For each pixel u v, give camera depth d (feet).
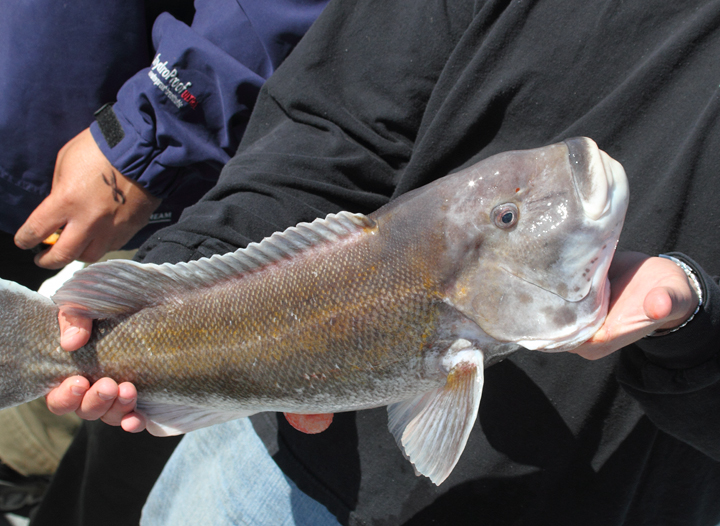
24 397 2.48
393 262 2.29
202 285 2.38
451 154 2.60
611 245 2.20
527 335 2.24
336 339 2.31
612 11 2.43
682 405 2.29
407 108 2.66
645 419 2.50
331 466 2.70
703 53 2.35
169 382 2.41
